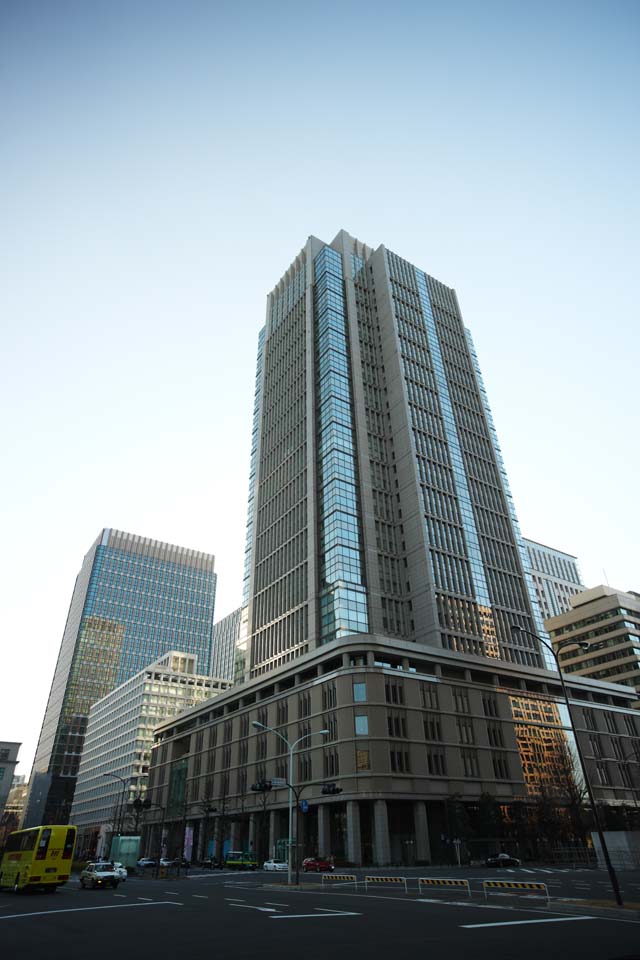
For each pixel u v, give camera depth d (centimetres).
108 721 17750
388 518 10000
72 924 1941
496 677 8381
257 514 11912
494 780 7319
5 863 3925
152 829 11181
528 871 4853
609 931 1619
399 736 6800
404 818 6788
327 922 1912
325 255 12706
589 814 7388
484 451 11762
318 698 7350
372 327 12356
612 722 9319
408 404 10944
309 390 11331
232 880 4781
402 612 9206
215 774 9262
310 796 6881
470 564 9844
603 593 13738
